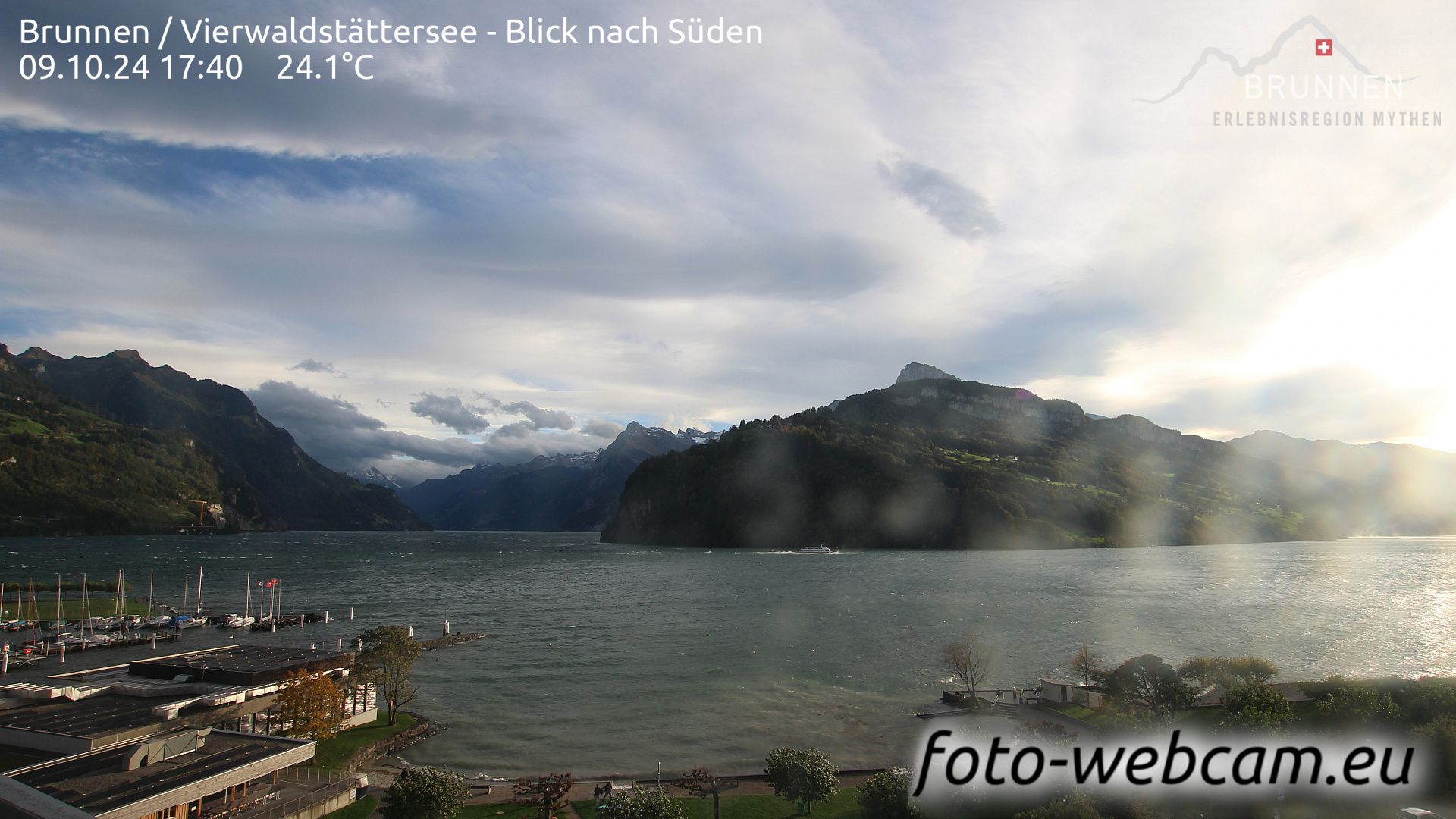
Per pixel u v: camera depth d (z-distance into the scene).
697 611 164.75
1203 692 75.56
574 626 147.50
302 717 64.19
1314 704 69.50
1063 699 82.75
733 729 78.62
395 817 49.31
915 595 187.62
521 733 77.56
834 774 58.09
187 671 67.25
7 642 134.25
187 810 43.66
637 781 62.72
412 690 90.50
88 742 49.34
